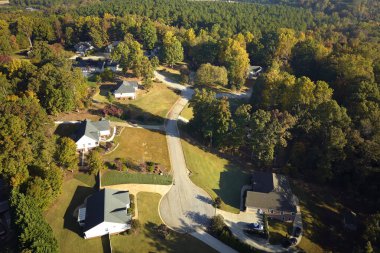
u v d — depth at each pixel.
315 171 87.75
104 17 180.88
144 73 130.00
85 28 171.88
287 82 105.44
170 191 81.69
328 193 85.88
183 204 78.56
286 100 102.88
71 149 78.56
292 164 92.25
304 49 142.88
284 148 96.06
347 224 75.62
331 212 80.62
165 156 93.25
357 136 83.12
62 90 99.00
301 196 84.25
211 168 91.88
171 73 146.75
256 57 157.25
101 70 137.50
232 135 95.56
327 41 162.88
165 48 146.88
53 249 58.69
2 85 98.81
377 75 109.00
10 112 78.31
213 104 97.69
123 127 102.44
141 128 104.06
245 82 145.88
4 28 163.25
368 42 153.62
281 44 148.75
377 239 65.06
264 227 73.31
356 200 83.69
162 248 66.75
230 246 69.06
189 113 118.56
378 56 126.81
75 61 145.12
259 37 165.50
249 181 88.88
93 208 69.50
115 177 80.94
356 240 72.50
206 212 77.19
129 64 132.38
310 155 88.12
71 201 74.25
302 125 92.44
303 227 75.56
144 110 115.19
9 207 65.94
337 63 119.31
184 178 86.31
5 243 64.12
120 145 93.38
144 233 69.19
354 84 103.31
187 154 95.06
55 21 171.38
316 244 72.00
